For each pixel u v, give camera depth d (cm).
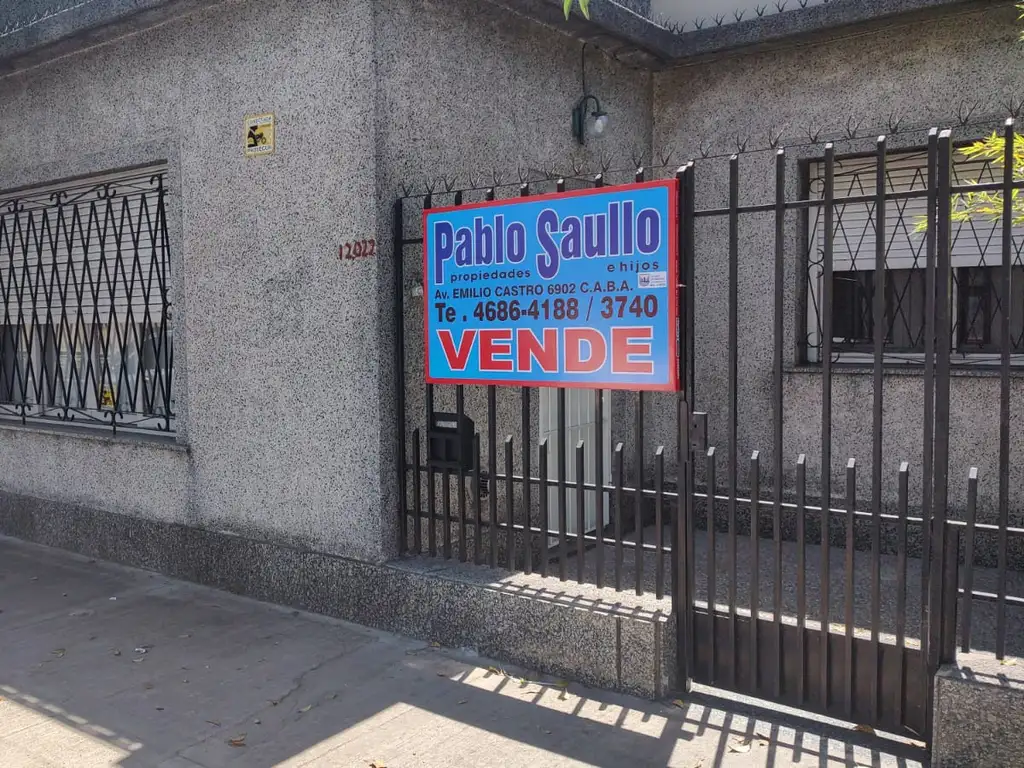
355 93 439
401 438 451
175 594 516
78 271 620
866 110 555
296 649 430
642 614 376
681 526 371
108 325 595
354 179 443
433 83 464
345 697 379
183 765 327
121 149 552
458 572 435
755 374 598
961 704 300
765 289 591
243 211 489
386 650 427
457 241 423
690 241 362
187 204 516
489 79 497
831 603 480
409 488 467
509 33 509
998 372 518
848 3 531
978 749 299
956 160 534
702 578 522
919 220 488
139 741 345
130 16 506
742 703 369
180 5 490
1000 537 311
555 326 396
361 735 346
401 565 447
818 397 579
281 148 470
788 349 585
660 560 384
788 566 546
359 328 447
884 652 337
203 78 502
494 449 428
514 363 411
